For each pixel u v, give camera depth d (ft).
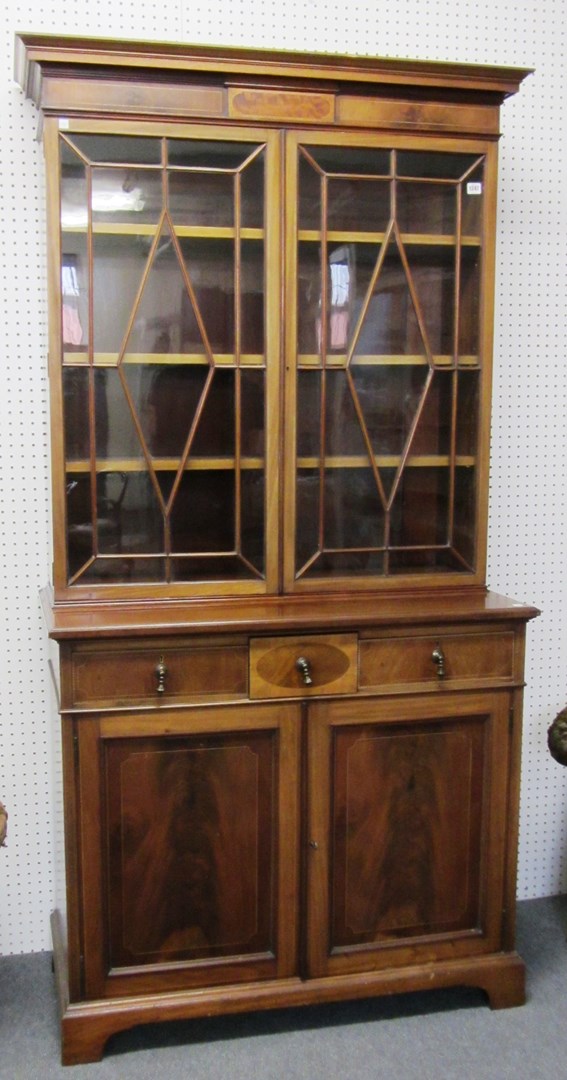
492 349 6.77
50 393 6.16
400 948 6.57
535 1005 6.82
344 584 6.67
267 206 6.25
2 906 7.49
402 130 6.39
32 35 5.70
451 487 6.80
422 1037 6.47
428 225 6.56
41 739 7.39
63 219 6.04
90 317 6.16
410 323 6.62
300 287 6.39
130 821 6.07
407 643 6.31
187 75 6.02
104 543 6.35
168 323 6.28
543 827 8.38
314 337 6.46
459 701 6.46
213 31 7.05
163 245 6.21
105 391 6.25
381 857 6.48
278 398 6.41
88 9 6.82
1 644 7.23
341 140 6.30
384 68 6.20
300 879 6.33
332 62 6.11
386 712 6.34
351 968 6.50
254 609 6.34
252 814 6.23
